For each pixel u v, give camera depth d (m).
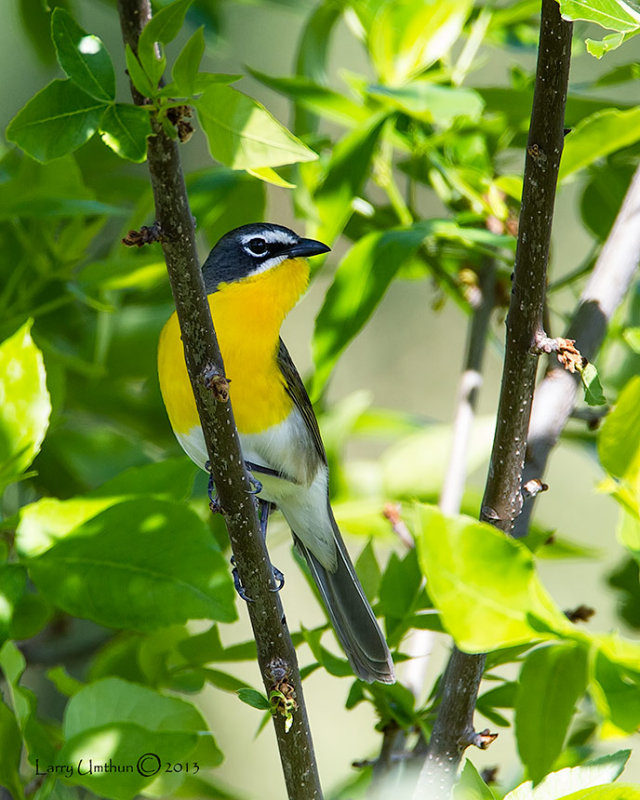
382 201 13.81
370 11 8.81
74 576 5.95
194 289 5.23
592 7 4.38
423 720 6.63
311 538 9.23
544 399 6.99
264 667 5.79
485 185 8.34
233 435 5.63
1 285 9.35
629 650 4.08
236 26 14.93
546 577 14.56
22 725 5.71
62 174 7.86
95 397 9.79
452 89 7.39
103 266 8.21
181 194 4.98
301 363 14.71
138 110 4.59
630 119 6.93
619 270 7.21
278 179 4.69
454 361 15.05
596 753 6.53
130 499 6.08
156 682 7.16
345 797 7.53
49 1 10.29
